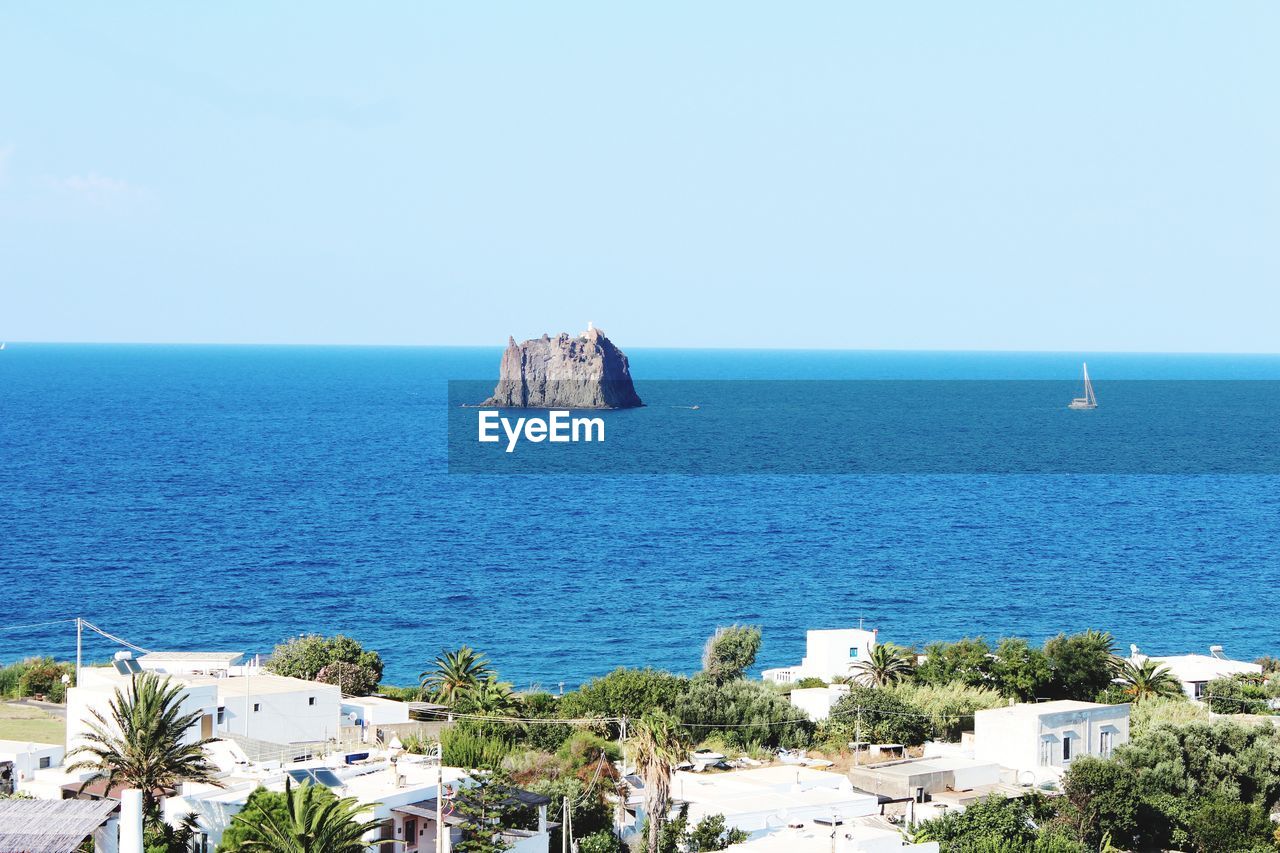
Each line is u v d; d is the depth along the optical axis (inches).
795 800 4453.7
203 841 3604.8
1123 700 6451.8
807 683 6628.9
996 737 5211.6
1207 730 4997.5
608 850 4010.8
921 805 4643.2
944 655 6929.1
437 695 6131.9
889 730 5757.9
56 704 6131.9
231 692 4744.1
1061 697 6520.7
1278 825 4638.3
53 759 4463.6
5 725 5561.0
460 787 3818.9
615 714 5708.7
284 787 3693.4
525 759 4702.3
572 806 4141.2
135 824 2719.0
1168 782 4675.2
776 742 5733.3
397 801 3646.7
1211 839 4387.3
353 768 3976.4
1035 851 4089.6
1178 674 6914.4
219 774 4047.7
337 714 4953.3
